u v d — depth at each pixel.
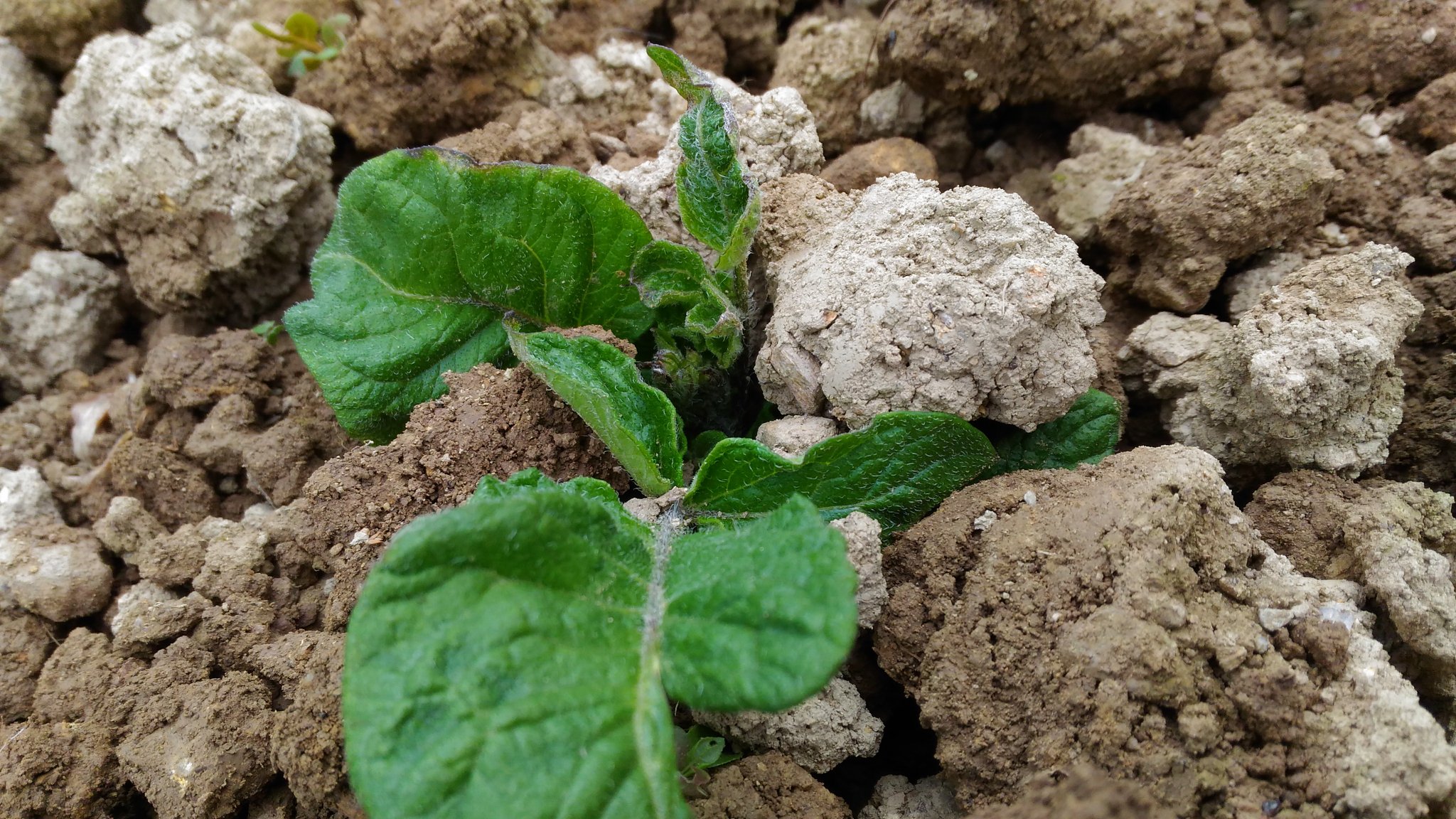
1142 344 0.16
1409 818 0.10
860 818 0.13
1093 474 0.13
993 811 0.11
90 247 0.19
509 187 0.15
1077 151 0.18
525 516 0.10
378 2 0.18
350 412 0.15
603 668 0.10
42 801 0.13
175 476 0.17
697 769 0.12
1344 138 0.16
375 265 0.15
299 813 0.13
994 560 0.12
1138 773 0.11
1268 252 0.16
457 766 0.09
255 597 0.15
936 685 0.12
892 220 0.14
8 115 0.20
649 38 0.20
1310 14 0.18
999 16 0.17
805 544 0.10
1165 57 0.18
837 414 0.14
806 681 0.09
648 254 0.15
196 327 0.19
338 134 0.20
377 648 0.10
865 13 0.20
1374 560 0.12
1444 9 0.16
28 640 0.15
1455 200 0.16
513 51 0.19
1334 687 0.11
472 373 0.15
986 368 0.13
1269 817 0.11
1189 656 0.11
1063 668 0.11
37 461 0.18
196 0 0.20
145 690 0.14
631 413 0.14
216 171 0.17
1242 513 0.13
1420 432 0.15
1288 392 0.13
